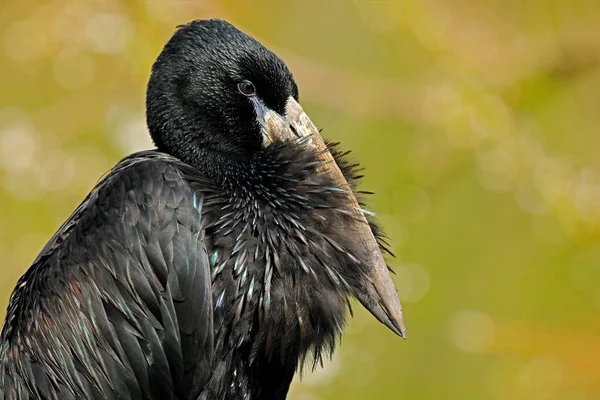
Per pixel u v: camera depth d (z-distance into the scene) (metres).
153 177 8.20
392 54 13.72
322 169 8.66
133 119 13.77
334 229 8.47
